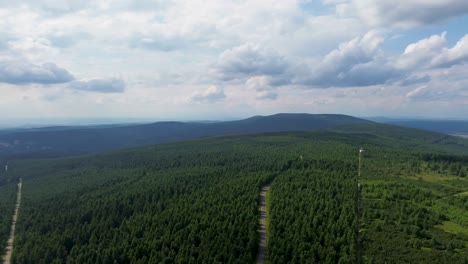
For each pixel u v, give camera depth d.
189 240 136.12
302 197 158.88
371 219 133.25
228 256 121.62
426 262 103.94
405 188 165.50
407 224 127.94
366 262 106.50
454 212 138.00
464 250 111.06
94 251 145.50
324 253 114.06
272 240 126.94
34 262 153.62
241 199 168.38
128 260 137.25
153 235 147.88
